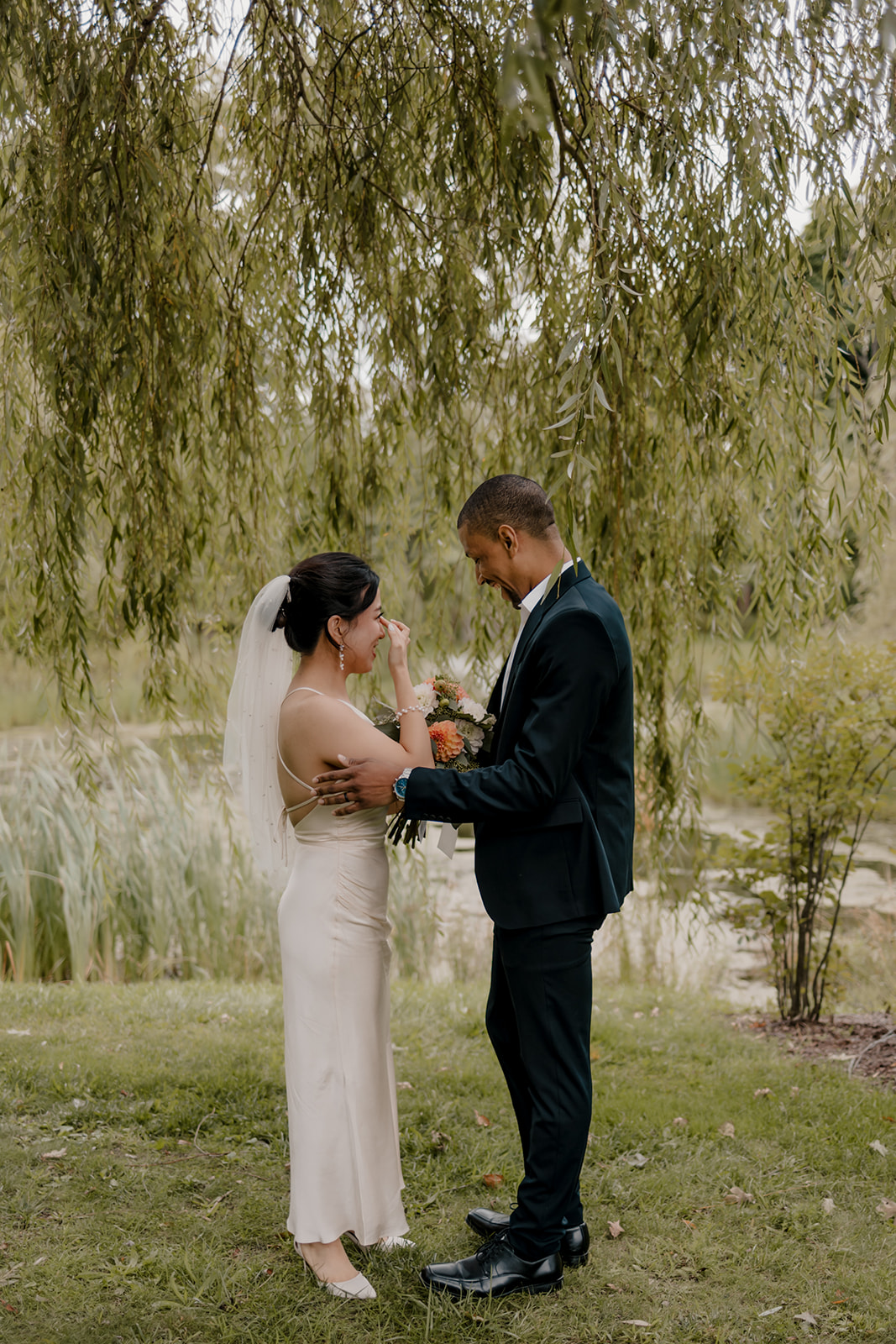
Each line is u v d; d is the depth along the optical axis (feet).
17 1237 8.64
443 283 11.87
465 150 11.05
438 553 13.93
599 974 20.21
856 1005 17.28
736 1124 11.34
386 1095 8.19
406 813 7.57
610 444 11.46
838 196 9.70
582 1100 7.84
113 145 10.29
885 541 11.48
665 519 12.59
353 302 12.22
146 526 11.53
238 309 11.71
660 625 12.84
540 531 8.14
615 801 8.08
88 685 11.59
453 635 14.25
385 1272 8.16
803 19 8.98
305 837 8.06
